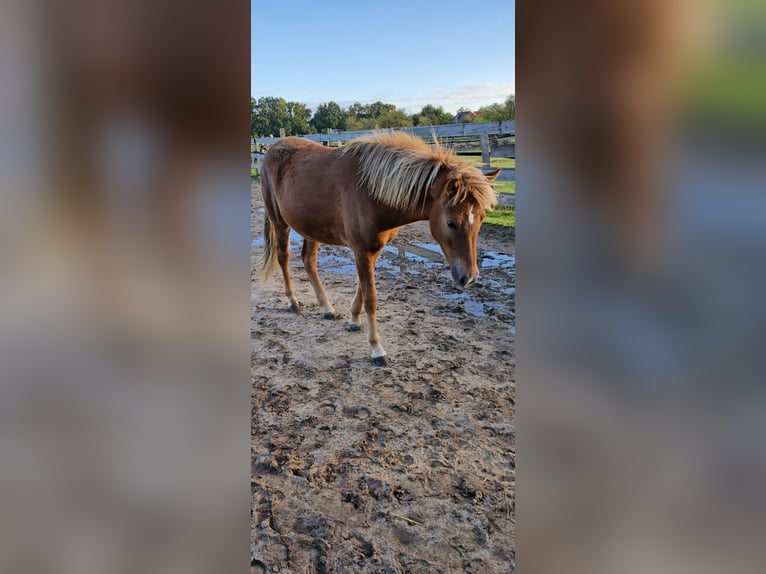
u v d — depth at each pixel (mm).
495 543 1170
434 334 2254
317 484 1368
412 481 1374
